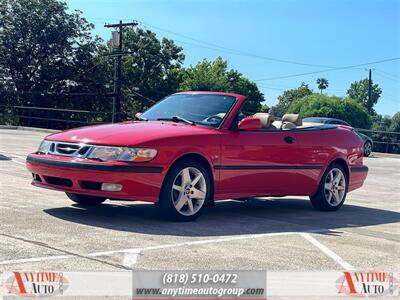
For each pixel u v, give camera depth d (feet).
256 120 23.70
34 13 159.12
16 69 160.56
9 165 37.50
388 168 60.75
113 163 20.40
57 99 160.45
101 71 167.02
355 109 152.05
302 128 26.89
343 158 28.25
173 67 205.16
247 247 18.65
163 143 21.15
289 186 25.77
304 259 17.58
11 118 129.29
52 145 22.12
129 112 187.32
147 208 24.88
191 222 22.29
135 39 199.82
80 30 165.27
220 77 223.92
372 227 24.14
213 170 22.61
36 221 20.62
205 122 23.56
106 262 15.78
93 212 23.17
